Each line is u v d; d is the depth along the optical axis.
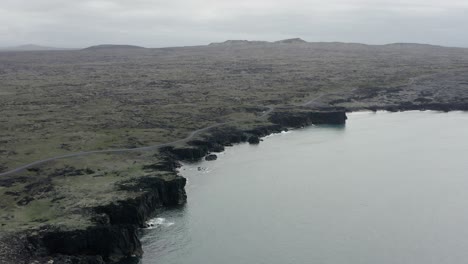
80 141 154.88
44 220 95.06
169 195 116.81
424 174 137.25
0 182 116.94
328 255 92.75
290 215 110.38
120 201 103.19
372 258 91.75
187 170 142.12
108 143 154.12
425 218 108.25
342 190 125.62
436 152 159.50
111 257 90.19
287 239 99.19
